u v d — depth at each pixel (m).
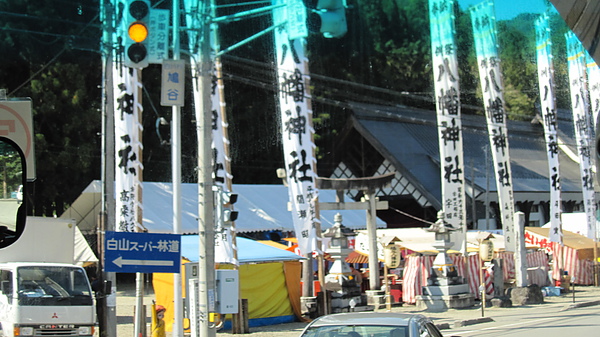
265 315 20.52
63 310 15.50
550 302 28.28
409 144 44.44
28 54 27.81
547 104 29.14
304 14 15.39
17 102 8.59
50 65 28.56
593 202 32.44
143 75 32.47
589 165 32.34
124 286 34.50
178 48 13.94
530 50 37.84
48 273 15.73
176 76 13.71
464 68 41.03
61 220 17.55
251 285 20.20
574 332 17.92
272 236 35.47
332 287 22.89
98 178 32.06
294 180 18.89
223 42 34.12
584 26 6.61
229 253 17.31
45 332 15.21
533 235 36.03
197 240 20.83
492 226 45.19
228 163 17.50
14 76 28.38
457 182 23.44
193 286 13.55
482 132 49.06
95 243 32.09
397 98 44.75
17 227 6.60
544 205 47.72
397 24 39.53
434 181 42.91
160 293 19.27
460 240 25.19
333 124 44.94
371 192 25.00
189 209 29.84
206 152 13.52
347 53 39.19
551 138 29.61
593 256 36.75
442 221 25.16
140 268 12.76
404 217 45.50
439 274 25.52
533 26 35.88
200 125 13.60
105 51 14.24
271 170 41.47
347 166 45.91
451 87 23.02
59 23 27.67
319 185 23.52
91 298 16.05
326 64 39.72
